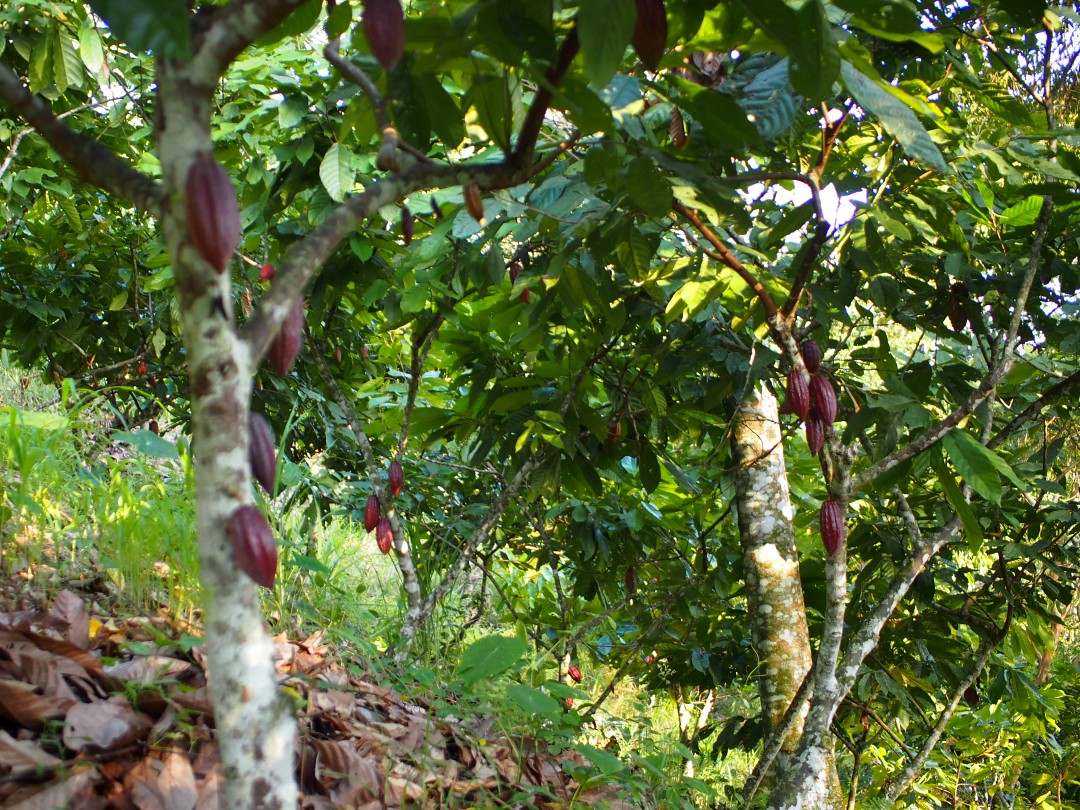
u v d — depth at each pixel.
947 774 5.51
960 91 3.40
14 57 3.90
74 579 2.33
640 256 2.37
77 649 1.79
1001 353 2.49
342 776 1.83
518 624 2.53
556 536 4.58
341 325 4.12
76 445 3.12
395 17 1.01
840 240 2.60
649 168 1.47
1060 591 3.86
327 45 1.21
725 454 3.90
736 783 4.53
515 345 3.49
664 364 3.05
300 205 3.23
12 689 1.56
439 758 2.15
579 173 2.35
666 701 5.16
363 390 4.23
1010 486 3.63
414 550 3.77
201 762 1.64
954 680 4.07
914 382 2.98
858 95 1.43
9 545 2.26
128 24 0.77
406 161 1.15
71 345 4.39
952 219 2.80
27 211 4.57
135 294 4.25
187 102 0.96
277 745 0.99
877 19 1.31
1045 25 2.45
